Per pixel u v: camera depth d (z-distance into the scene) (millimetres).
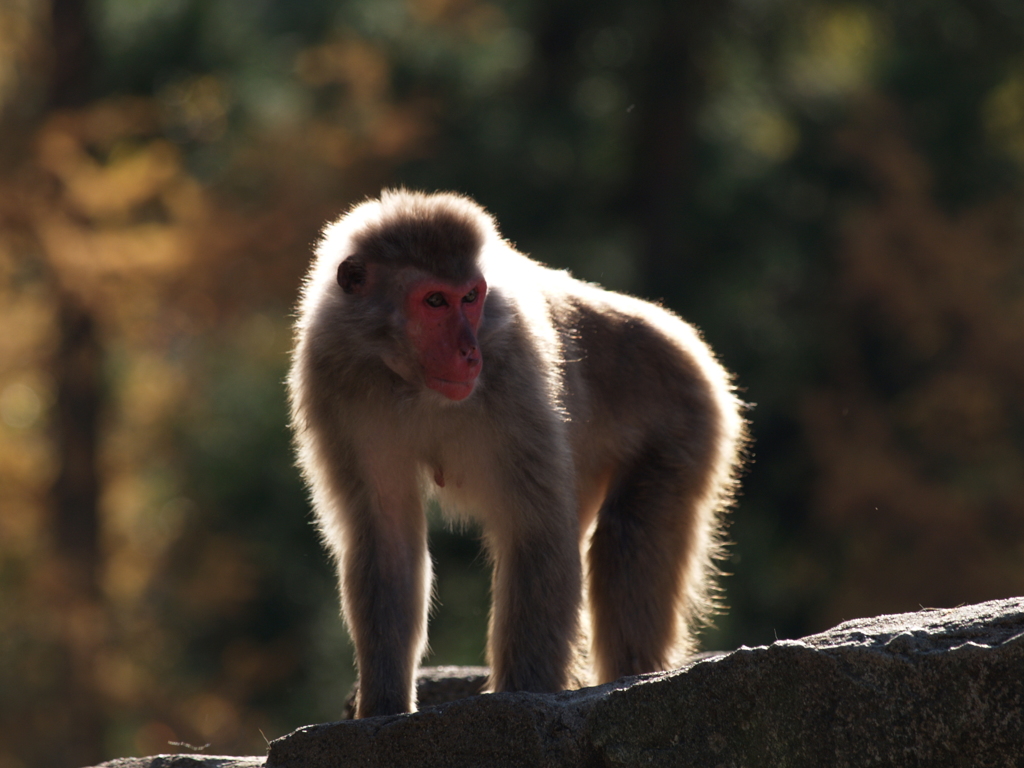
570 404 6230
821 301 23422
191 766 5188
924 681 3756
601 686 4508
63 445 19188
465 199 5824
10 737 17547
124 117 19266
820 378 23234
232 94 20141
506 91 23234
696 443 6746
